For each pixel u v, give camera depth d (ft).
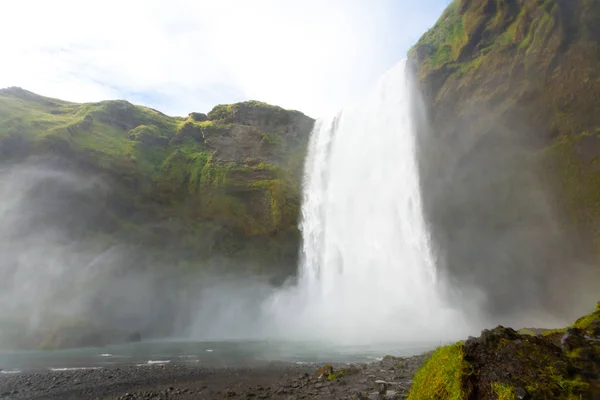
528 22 112.57
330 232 152.35
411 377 36.63
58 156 126.52
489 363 15.26
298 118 181.37
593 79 100.83
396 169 140.97
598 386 13.12
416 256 130.31
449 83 131.23
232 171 151.84
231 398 33.96
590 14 100.68
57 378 48.62
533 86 110.32
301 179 162.20
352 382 35.86
